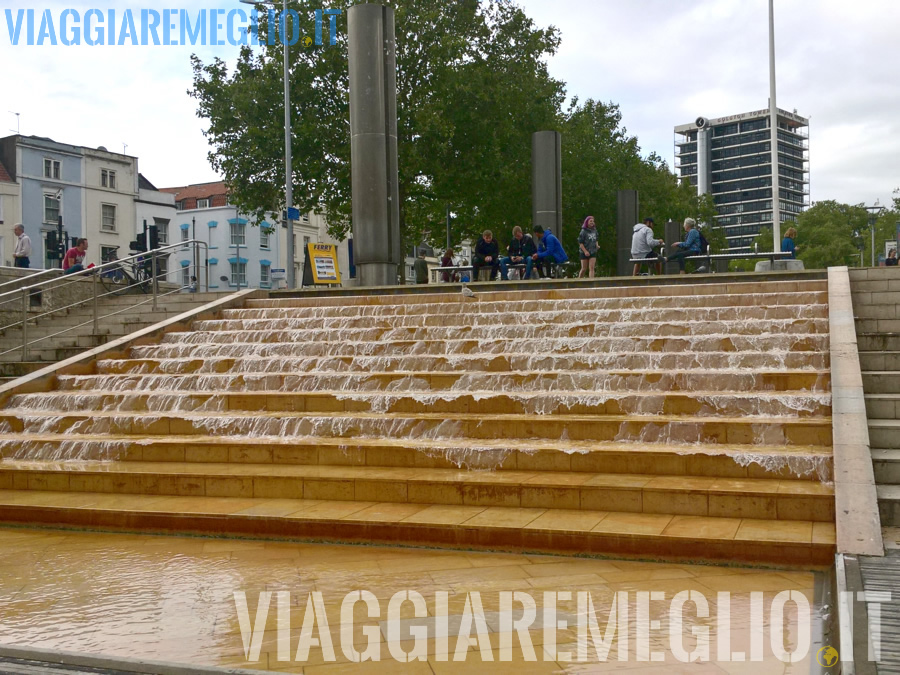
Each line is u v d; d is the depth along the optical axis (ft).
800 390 30.17
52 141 175.22
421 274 79.87
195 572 20.01
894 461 23.09
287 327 45.83
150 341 45.29
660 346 35.50
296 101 109.91
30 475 28.35
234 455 29.27
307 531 23.18
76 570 20.33
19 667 13.88
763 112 601.62
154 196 205.87
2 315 53.06
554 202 84.94
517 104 116.67
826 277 43.04
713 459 24.62
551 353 36.47
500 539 21.66
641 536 20.49
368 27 65.57
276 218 116.88
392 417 30.66
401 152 108.27
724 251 240.12
